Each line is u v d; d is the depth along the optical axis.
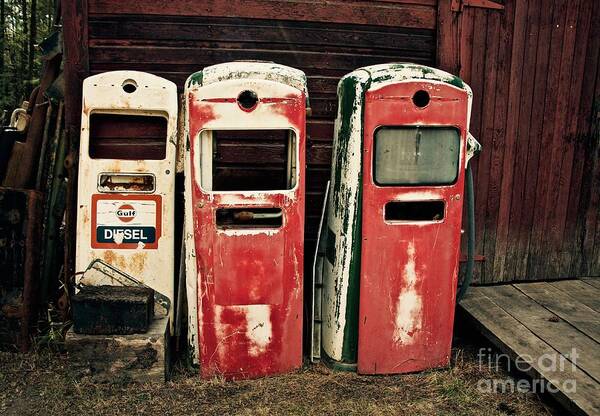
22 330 3.09
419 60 3.63
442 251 2.86
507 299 3.57
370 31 3.53
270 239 2.72
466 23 3.58
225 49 3.38
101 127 3.21
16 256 3.09
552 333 3.07
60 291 3.41
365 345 2.88
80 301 2.69
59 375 2.87
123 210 2.93
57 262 3.53
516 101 3.74
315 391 2.76
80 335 2.71
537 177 3.87
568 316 3.30
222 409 2.59
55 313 3.38
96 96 2.87
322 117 3.55
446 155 2.80
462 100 2.76
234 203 2.67
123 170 2.91
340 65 3.52
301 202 2.73
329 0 3.44
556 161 3.88
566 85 3.81
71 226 3.28
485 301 3.53
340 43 3.50
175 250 3.26
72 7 3.19
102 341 2.70
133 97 2.90
